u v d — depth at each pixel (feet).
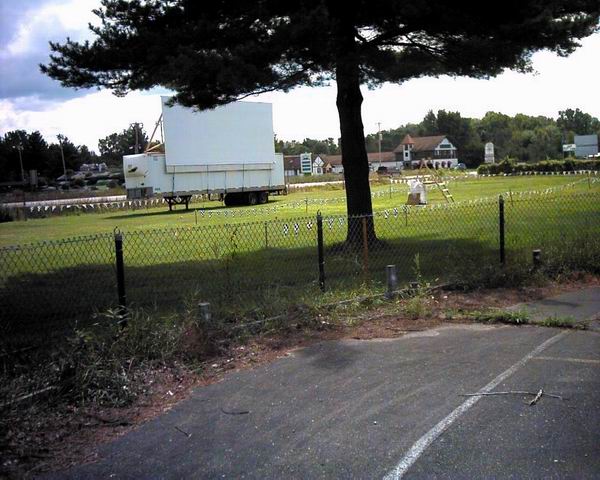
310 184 187.52
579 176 166.09
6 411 13.46
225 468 11.23
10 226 86.43
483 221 55.01
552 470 10.50
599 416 12.61
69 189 257.55
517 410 13.12
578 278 27.50
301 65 33.24
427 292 24.67
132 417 13.94
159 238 54.39
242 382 15.83
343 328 20.59
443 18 33.63
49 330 21.52
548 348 17.60
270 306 21.67
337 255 36.81
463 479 10.36
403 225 54.70
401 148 434.71
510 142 439.22
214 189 115.14
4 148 349.82
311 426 12.86
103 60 34.30
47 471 11.50
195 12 35.35
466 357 17.06
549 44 35.09
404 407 13.60
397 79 40.47
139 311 20.94
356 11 35.65
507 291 25.36
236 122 117.91
